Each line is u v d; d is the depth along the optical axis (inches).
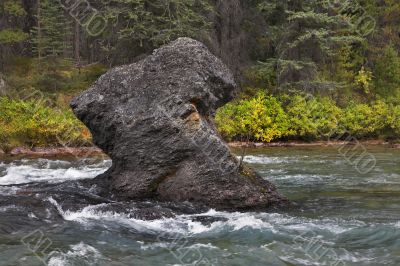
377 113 1153.4
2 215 409.4
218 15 1171.9
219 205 454.0
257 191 464.4
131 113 473.7
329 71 1300.4
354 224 410.6
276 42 1222.3
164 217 421.4
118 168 487.5
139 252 341.1
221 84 514.6
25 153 883.4
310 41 1210.0
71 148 916.6
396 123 1123.3
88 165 755.4
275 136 1078.4
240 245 357.1
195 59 496.1
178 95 468.4
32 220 403.9
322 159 829.2
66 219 411.2
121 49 1175.0
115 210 427.2
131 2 1067.3
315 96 1181.7
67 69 1245.7
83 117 492.1
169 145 461.4
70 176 628.7
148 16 1087.6
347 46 1261.1
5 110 954.7
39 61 1177.4
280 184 598.9
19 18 1323.8
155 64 493.4
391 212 456.1
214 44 1178.6
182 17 1080.2
